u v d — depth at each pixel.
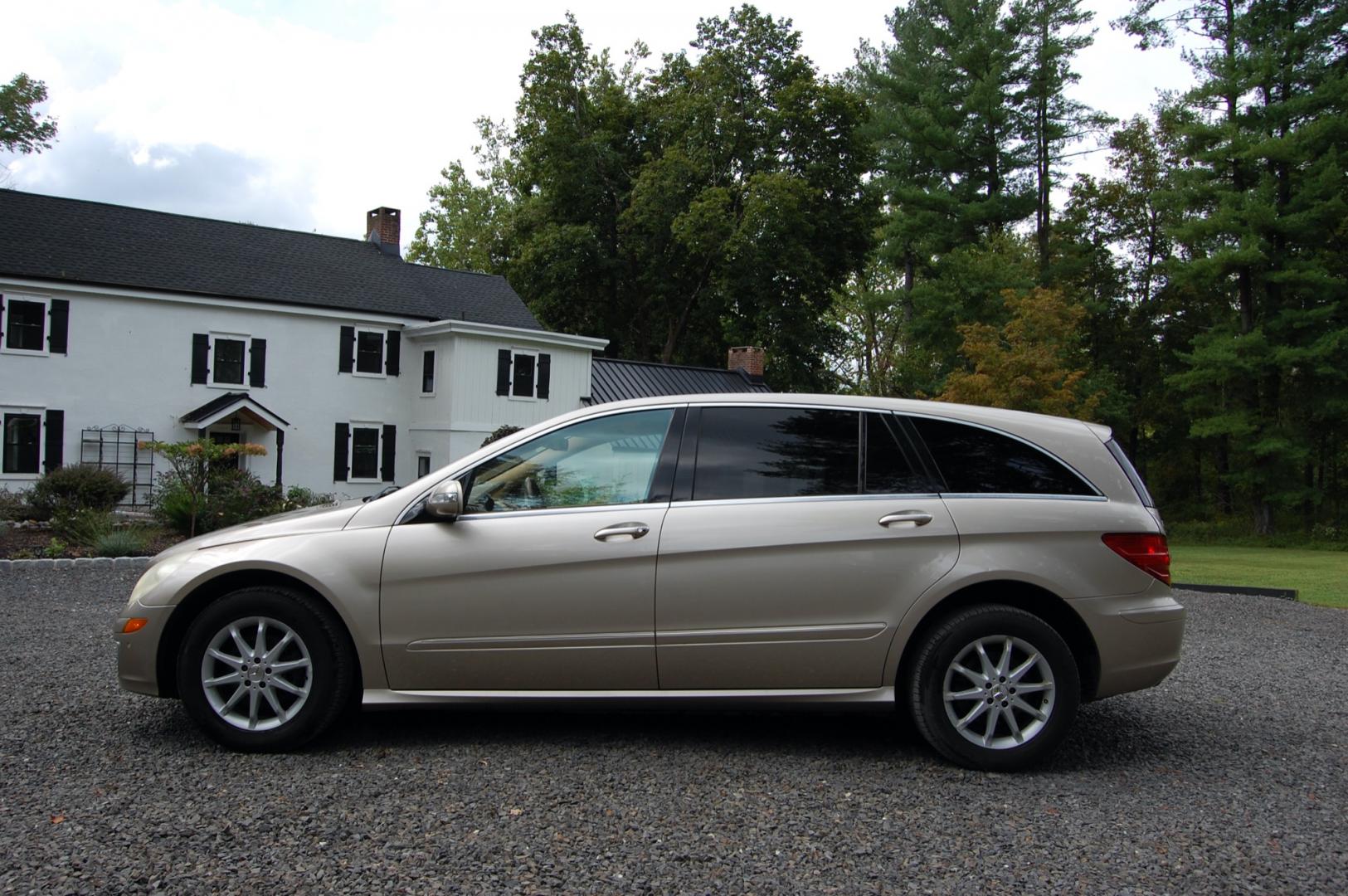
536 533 4.24
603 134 37.53
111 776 3.83
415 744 4.36
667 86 39.28
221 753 4.15
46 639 6.81
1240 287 32.78
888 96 41.31
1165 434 40.84
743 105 36.16
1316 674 6.64
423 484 4.43
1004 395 20.52
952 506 4.25
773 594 4.18
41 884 2.81
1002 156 37.47
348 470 26.34
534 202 38.88
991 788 3.91
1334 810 3.72
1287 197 32.09
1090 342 40.19
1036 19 36.91
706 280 38.59
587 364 29.00
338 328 26.08
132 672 4.25
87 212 24.72
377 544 4.25
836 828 3.42
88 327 22.30
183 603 4.26
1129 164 40.31
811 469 4.35
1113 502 4.33
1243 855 3.26
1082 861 3.17
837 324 47.88
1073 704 4.08
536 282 37.75
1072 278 38.72
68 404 22.02
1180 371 39.34
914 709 4.19
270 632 4.25
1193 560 22.36
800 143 35.88
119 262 23.31
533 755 4.22
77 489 16.55
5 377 21.28
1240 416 32.28
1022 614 4.11
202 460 14.95
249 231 27.73
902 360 42.53
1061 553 4.20
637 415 4.51
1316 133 29.75
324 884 2.87
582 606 4.20
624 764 4.12
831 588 4.17
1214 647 7.78
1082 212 39.09
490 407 26.86
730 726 4.79
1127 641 4.19
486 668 4.22
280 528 4.38
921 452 4.37
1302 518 36.53
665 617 4.19
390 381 27.03
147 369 23.08
